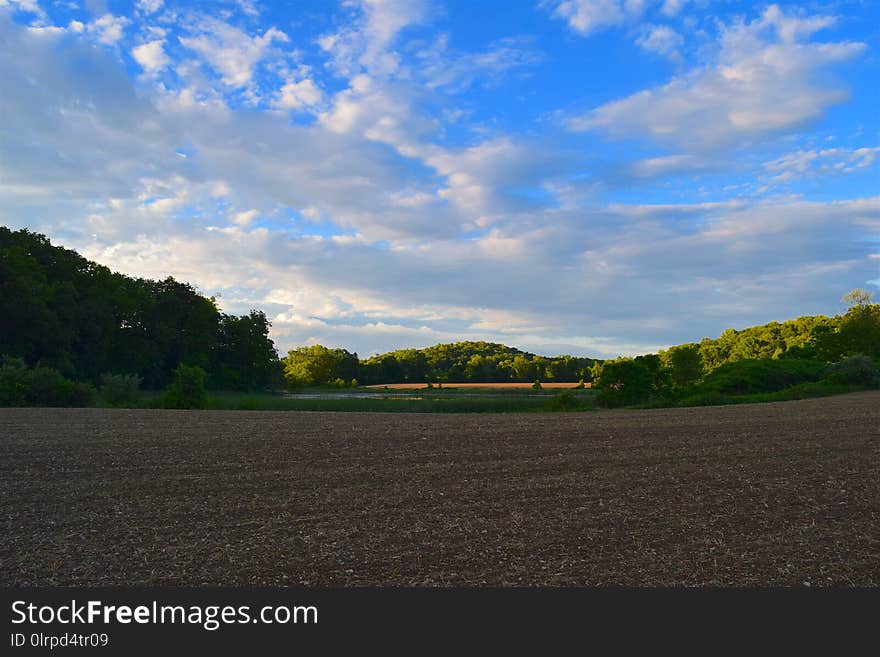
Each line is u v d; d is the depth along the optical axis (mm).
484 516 7844
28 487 9391
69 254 63375
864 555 6457
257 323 84562
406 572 6090
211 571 6129
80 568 6207
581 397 41312
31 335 50656
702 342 121500
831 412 20031
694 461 11477
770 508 8188
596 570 6117
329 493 9055
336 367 142250
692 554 6508
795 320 106375
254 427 16578
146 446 13016
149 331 70000
